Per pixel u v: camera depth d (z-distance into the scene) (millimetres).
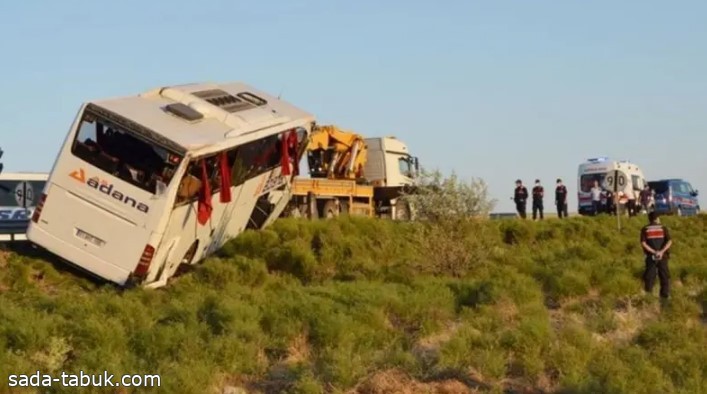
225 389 18500
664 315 25000
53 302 25109
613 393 18016
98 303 24469
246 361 19531
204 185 30141
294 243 35156
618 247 41156
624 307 26875
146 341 20312
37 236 28844
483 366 19500
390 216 54625
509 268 32656
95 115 28500
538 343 20891
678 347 21594
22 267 29078
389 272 32500
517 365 20062
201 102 31344
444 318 24328
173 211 28891
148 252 28359
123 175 28406
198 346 19969
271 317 22703
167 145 28156
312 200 48594
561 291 27953
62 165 28672
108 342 20219
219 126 30938
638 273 30672
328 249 35594
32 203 36875
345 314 22891
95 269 28516
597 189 66625
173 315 23344
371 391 18266
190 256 32500
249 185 34844
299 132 37406
